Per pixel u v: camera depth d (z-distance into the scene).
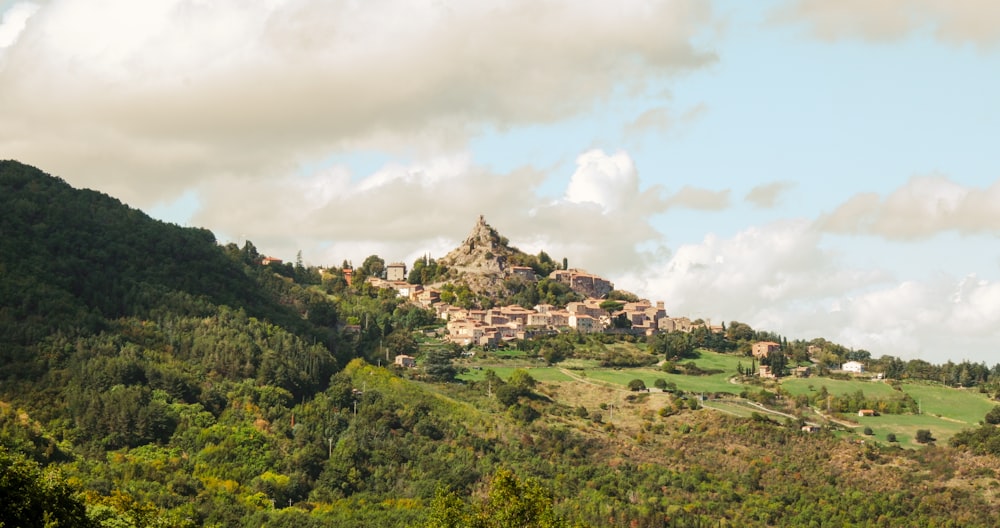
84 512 136.50
